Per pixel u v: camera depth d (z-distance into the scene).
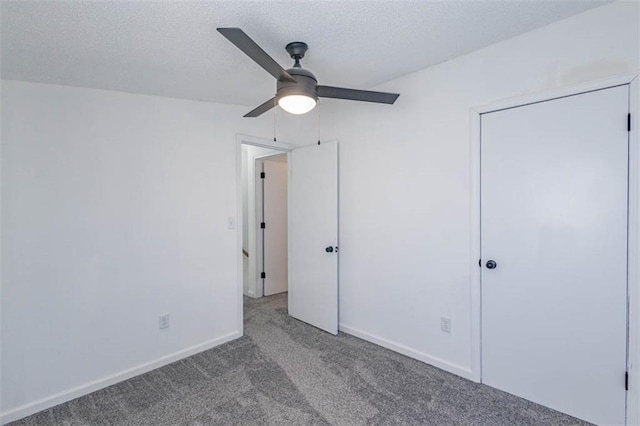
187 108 2.68
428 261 2.46
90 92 2.21
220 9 1.48
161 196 2.54
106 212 2.27
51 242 2.06
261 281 4.42
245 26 1.65
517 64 1.99
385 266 2.76
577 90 1.78
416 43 1.99
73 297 2.15
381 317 2.81
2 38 1.59
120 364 2.34
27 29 1.53
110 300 2.30
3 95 1.90
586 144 1.78
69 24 1.52
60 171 2.09
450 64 2.28
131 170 2.38
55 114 2.07
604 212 1.74
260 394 2.14
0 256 1.90
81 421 1.91
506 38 2.00
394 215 2.67
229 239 2.96
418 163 2.50
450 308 2.35
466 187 2.23
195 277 2.74
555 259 1.90
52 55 1.78
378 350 2.74
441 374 2.34
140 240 2.43
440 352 2.42
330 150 3.11
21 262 1.96
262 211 4.43
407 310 2.61
